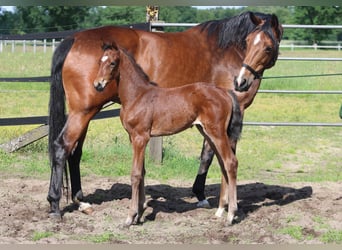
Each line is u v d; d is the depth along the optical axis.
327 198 6.76
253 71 5.74
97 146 9.52
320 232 5.39
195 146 10.21
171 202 6.60
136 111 5.39
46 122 8.88
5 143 9.03
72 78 5.61
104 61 5.21
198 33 6.34
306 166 8.95
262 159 9.31
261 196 6.82
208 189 7.34
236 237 5.23
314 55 26.36
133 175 5.41
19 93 16.16
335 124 8.19
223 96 5.45
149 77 6.00
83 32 5.86
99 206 6.26
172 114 5.45
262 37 5.69
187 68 6.10
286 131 11.79
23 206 6.13
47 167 8.20
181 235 5.27
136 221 5.56
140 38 6.00
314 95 17.45
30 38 8.66
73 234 5.27
